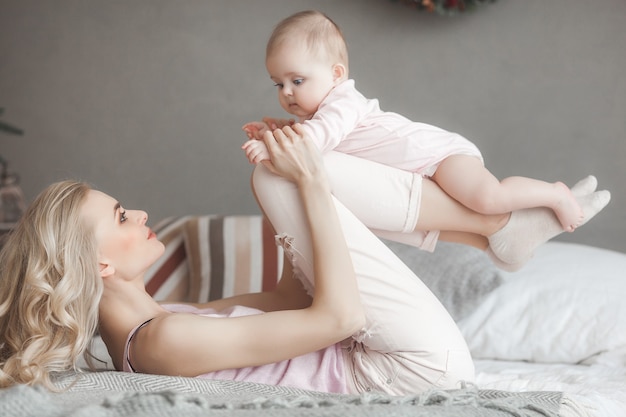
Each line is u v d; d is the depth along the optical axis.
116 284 1.82
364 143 1.83
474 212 1.82
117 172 4.17
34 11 4.21
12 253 1.76
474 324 2.71
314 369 1.84
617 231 3.53
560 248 2.97
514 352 2.63
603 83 3.51
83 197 1.80
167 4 4.05
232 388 1.64
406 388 1.80
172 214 4.12
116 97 4.15
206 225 3.36
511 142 3.62
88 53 4.17
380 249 1.80
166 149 4.11
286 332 1.69
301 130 1.74
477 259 2.86
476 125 3.66
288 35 1.85
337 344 1.88
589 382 2.14
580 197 1.85
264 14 3.93
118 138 4.16
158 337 1.70
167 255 3.35
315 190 1.72
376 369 1.82
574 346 2.56
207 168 4.06
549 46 3.56
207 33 4.01
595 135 3.53
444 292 2.79
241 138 4.01
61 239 1.73
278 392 1.65
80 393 1.54
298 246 1.77
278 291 2.12
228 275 3.20
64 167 4.23
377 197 1.79
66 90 4.20
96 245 1.76
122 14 4.11
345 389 1.84
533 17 3.56
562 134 3.57
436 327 1.80
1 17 4.25
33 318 1.70
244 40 3.97
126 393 1.35
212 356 1.70
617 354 2.50
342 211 1.78
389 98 3.74
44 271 1.71
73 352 1.71
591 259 2.85
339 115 1.77
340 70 1.88
